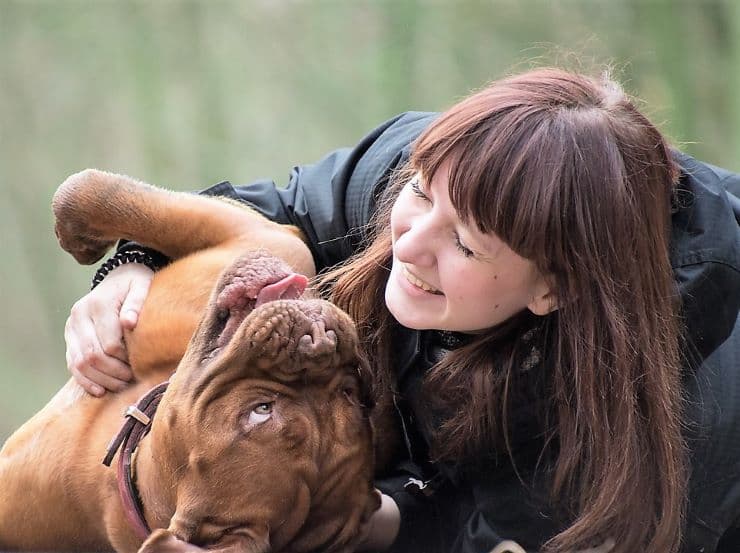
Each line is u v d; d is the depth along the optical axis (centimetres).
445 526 543
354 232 568
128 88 2152
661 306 463
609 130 447
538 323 482
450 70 1989
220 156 2103
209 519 440
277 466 442
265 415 446
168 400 462
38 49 2172
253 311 450
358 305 521
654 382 460
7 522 516
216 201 573
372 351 521
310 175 606
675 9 1806
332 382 462
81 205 557
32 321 2136
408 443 550
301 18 2141
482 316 465
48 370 2103
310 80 2100
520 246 441
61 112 2162
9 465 520
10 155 2147
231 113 2134
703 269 473
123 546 485
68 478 503
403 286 479
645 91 1791
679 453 469
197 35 2158
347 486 463
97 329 536
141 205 557
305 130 2108
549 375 482
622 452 455
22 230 2150
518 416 491
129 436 486
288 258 555
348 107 2075
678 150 509
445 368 496
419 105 1994
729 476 503
